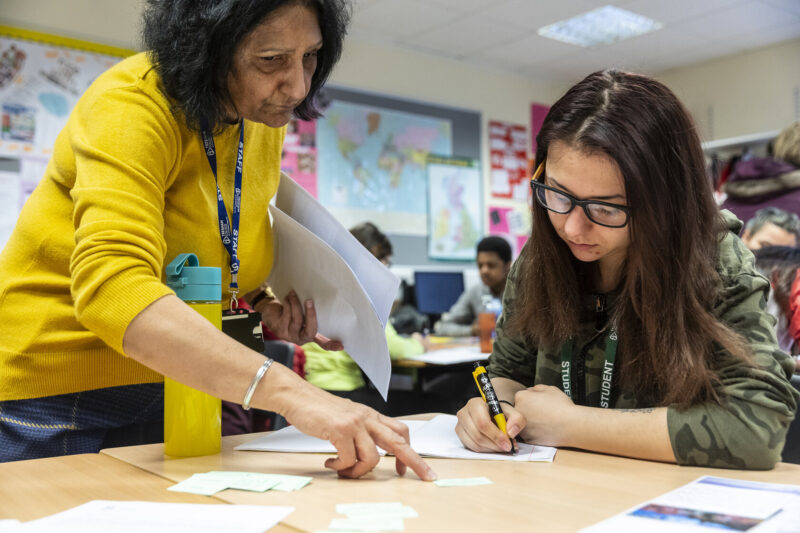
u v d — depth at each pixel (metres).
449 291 4.59
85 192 0.84
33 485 0.76
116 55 3.84
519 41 4.99
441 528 0.59
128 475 0.80
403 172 5.07
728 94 5.49
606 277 1.07
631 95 0.90
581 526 0.59
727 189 2.93
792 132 2.81
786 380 0.85
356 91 4.83
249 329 1.02
